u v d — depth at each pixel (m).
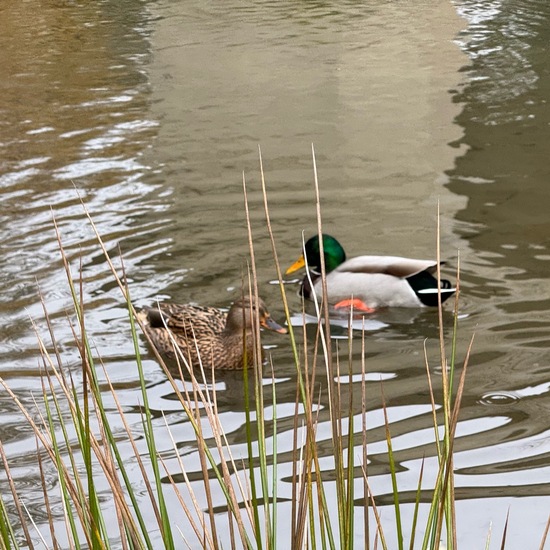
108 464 2.32
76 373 5.67
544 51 16.02
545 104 12.41
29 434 4.96
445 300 6.54
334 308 6.57
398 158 10.20
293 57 16.34
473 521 4.05
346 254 7.49
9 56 17.11
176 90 14.01
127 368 5.80
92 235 7.96
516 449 4.65
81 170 9.95
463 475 4.44
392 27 18.98
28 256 7.51
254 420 5.09
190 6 22.45
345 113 12.45
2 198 9.04
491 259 7.26
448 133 11.22
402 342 6.02
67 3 23.48
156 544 3.91
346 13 20.81
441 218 8.26
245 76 14.95
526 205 8.52
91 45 18.03
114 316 6.47
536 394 5.22
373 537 3.91
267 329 6.27
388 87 13.87
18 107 13.11
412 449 4.68
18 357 5.89
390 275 6.54
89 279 7.05
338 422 2.36
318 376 5.59
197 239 7.82
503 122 11.62
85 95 13.77
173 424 5.06
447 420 2.29
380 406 5.16
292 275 7.12
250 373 5.70
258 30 19.19
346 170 9.78
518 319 6.20
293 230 8.02
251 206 8.64
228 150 10.70
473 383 5.38
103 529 2.42
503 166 9.78
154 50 17.31
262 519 4.04
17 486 4.46
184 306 6.40
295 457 2.29
